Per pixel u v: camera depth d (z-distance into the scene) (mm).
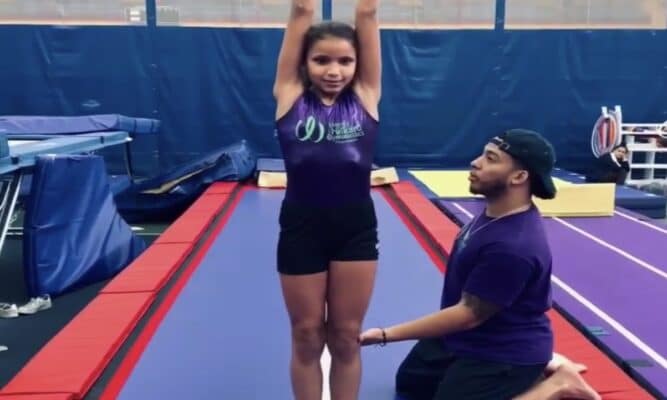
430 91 10430
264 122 10312
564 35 10297
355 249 2400
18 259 6324
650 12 10227
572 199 6887
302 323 2459
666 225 6770
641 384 3057
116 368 3338
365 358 3486
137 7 9945
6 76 9898
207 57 10125
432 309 4191
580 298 4293
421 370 2984
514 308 2488
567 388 2561
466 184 8859
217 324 3951
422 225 6348
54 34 9867
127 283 4504
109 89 10070
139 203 8242
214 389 3143
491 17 10289
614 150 9219
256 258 5387
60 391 2971
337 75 2309
